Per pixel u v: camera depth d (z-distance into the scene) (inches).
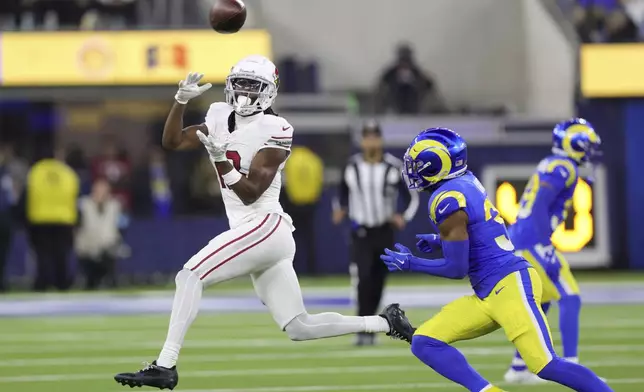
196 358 1250.0
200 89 832.9
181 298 810.8
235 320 1669.5
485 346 1333.7
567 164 991.0
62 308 1878.7
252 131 818.8
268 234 817.5
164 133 839.7
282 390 1014.4
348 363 1197.1
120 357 1267.2
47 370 1162.6
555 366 745.0
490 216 765.3
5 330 1563.7
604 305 1841.8
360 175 1302.9
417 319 1583.4
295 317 836.6
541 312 757.9
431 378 1083.3
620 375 1086.4
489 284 758.5
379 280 1316.4
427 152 764.6
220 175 814.5
